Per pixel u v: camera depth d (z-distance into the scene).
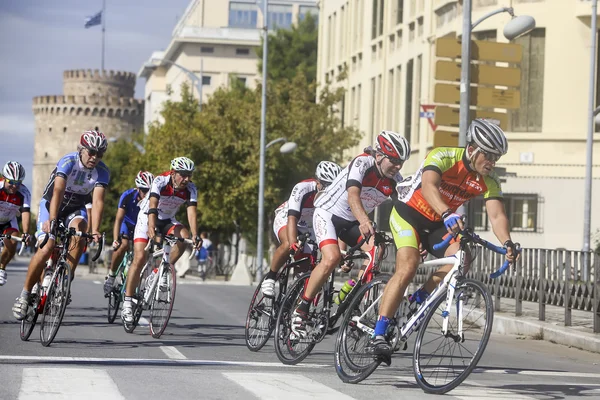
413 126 78.06
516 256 15.68
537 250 33.16
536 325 31.11
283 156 89.75
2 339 23.06
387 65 86.50
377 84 89.62
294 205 21.69
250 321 22.70
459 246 15.93
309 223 22.78
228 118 91.31
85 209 23.72
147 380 16.31
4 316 30.12
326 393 15.41
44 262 22.20
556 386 17.55
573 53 63.81
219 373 17.58
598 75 64.06
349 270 19.36
